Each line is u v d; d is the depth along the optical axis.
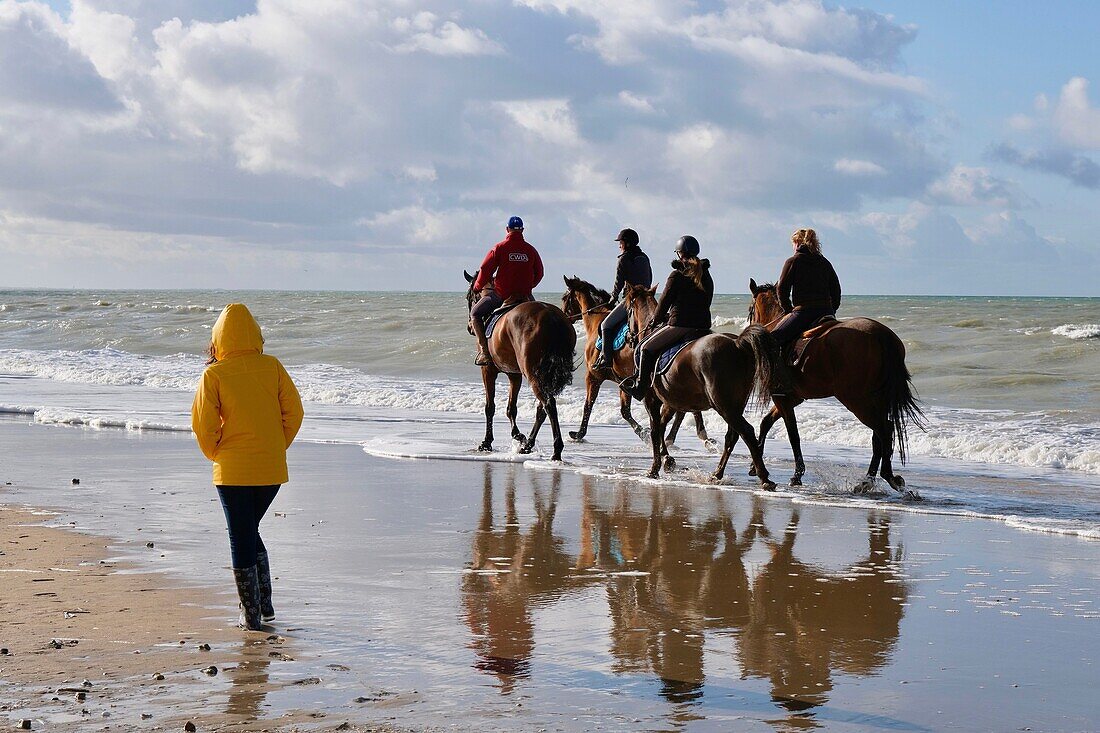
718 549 8.25
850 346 10.59
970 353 27.98
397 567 7.54
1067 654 5.47
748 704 4.66
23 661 5.16
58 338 40.25
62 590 6.67
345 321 42.47
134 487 11.04
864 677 5.07
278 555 7.95
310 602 6.50
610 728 4.34
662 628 5.95
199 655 5.30
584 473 12.44
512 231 14.15
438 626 5.95
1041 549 8.28
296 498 10.67
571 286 15.30
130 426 16.95
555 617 6.18
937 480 11.98
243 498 5.83
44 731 4.21
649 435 14.97
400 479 12.01
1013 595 6.76
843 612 6.32
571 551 8.15
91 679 4.90
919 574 7.38
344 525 9.20
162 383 24.75
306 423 18.00
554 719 4.44
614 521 9.46
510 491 11.17
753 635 5.80
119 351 34.31
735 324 37.03
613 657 5.37
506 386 23.00
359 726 4.31
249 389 5.84
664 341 11.33
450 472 12.60
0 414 18.92
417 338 35.28
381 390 22.25
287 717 4.41
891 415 10.73
